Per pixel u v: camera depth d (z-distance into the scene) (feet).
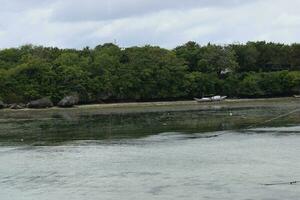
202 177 105.40
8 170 123.65
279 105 389.19
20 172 120.47
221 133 195.62
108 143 175.22
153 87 492.54
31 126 253.24
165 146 160.86
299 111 304.30
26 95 446.60
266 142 158.92
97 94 473.67
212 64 536.42
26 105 429.38
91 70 475.72
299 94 525.34
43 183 106.32
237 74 534.78
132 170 117.80
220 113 311.68
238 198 86.22
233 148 149.07
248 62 574.15
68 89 456.86
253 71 563.89
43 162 135.44
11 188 102.12
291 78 515.09
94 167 124.57
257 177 102.73
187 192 92.17
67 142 182.60
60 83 457.68
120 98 486.79
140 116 311.88
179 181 102.37
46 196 94.17
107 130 225.15
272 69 582.76
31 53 531.91
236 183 97.96
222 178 103.40
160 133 204.85
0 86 443.73
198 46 566.36
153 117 298.56
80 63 478.18
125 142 176.65
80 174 115.44
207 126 228.22
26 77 454.40
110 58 489.26
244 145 154.71
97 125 252.62
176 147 156.87
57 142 183.42
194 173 110.32
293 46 579.07
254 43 588.50
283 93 524.93
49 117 322.34
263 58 580.30
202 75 509.76
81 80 461.37
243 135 183.83
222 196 88.02
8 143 183.52
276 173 106.11
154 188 96.89
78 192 96.53
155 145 164.66
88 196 92.94
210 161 126.00
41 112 382.42
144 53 501.56
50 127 245.86
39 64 459.32
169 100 503.20
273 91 517.14
